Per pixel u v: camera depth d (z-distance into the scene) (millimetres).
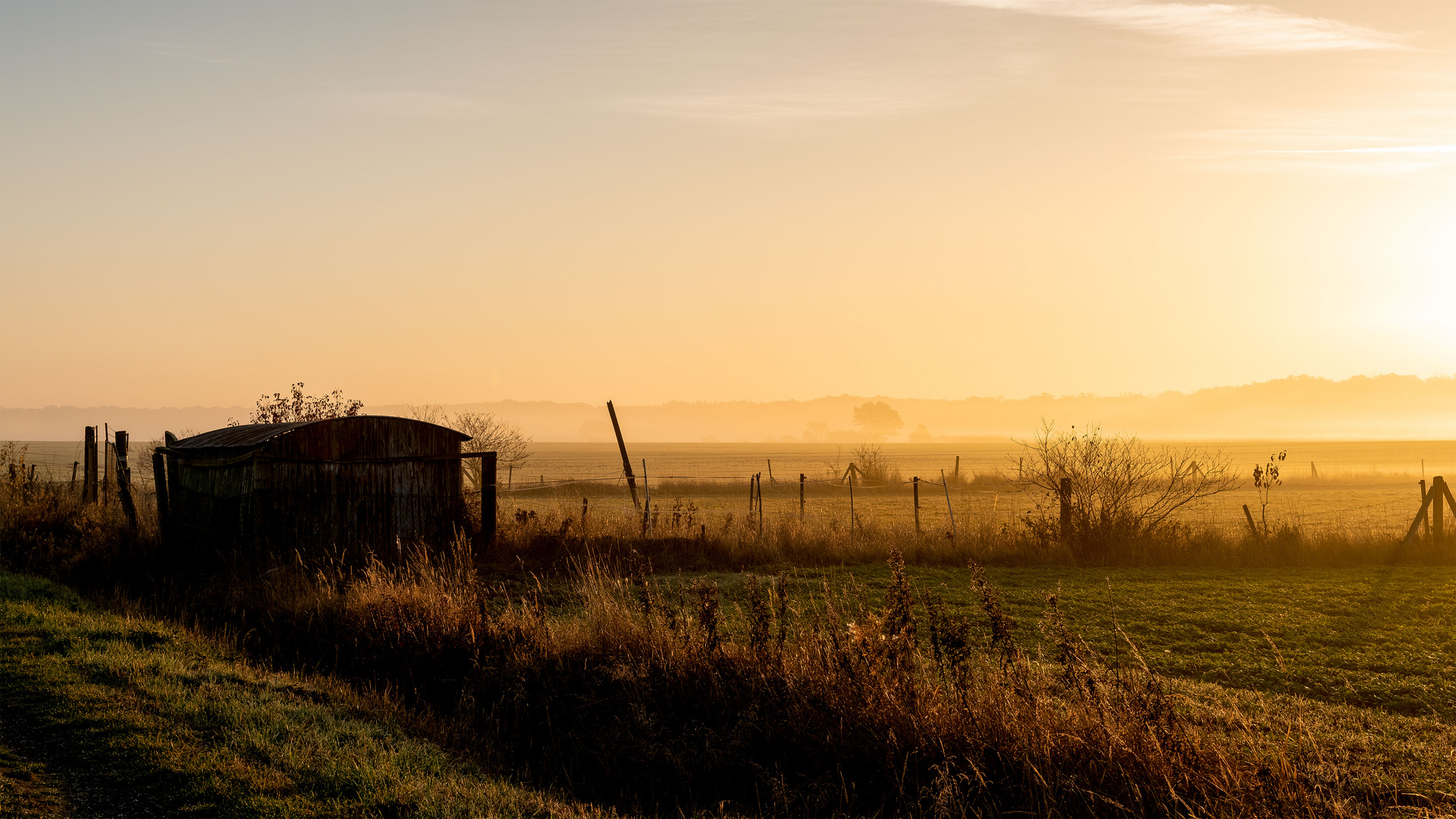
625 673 10008
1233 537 24250
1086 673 8773
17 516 21156
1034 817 7527
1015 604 16906
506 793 7781
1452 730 9547
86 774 7344
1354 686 11414
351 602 13500
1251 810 7211
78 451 138125
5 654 10602
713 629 10477
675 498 47188
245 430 21562
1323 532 24312
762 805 8258
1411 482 63062
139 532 20344
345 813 6887
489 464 21312
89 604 14352
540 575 19594
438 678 11297
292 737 8414
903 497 49062
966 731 8414
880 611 11969
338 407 29625
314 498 19000
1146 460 25141
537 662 10930
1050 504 25703
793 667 9742
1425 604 16703
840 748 8625
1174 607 16594
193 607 15086
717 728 9297
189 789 7105
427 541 20391
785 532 23484
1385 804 7586
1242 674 12031
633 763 8961
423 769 8055
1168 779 7449
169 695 9328
